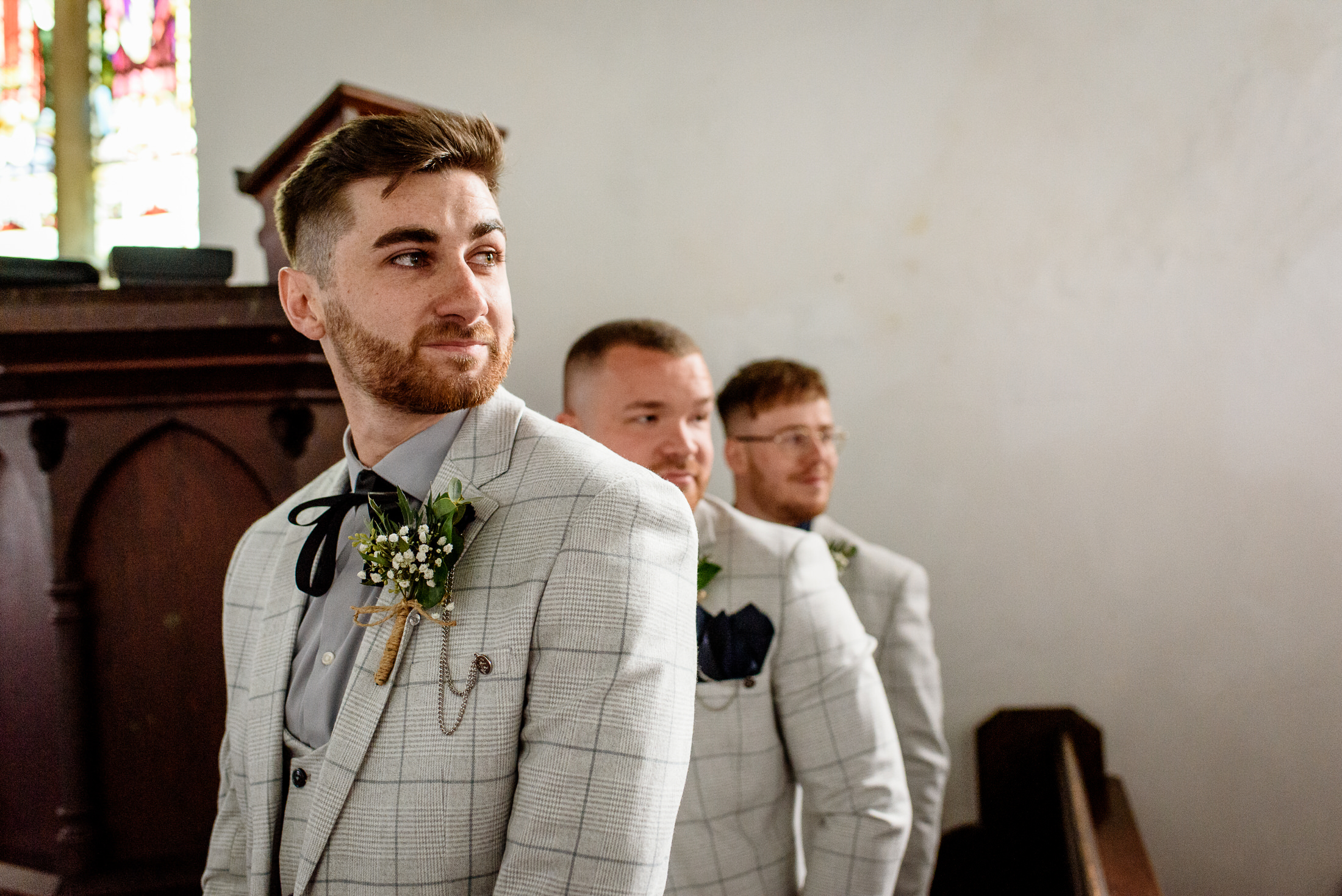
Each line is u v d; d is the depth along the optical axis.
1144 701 3.04
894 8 3.10
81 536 1.86
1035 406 3.08
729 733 1.60
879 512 3.12
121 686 1.88
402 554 1.02
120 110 3.62
